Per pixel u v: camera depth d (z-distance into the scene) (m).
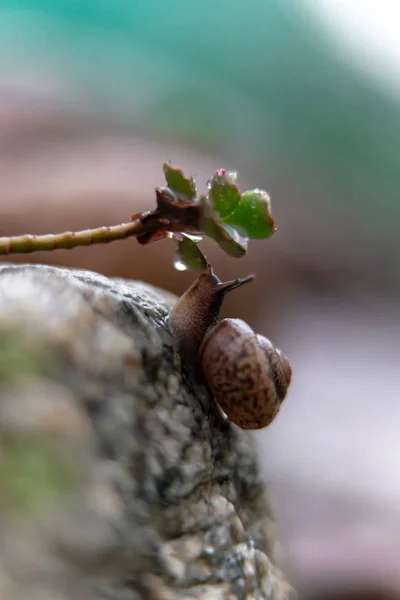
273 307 0.73
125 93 1.12
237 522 0.19
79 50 1.20
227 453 0.20
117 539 0.17
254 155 1.22
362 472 0.50
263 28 1.36
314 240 1.07
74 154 0.75
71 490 0.16
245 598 0.18
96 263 0.52
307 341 0.85
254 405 0.19
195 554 0.18
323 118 1.40
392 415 0.66
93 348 0.18
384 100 1.42
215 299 0.19
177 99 1.15
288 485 0.46
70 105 0.97
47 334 0.17
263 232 0.19
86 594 0.16
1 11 1.21
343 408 0.67
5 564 0.16
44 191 0.57
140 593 0.17
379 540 0.37
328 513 0.41
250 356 0.19
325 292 1.03
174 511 0.18
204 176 0.77
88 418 0.17
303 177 1.29
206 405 0.19
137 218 0.19
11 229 0.55
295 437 0.58
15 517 0.16
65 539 0.16
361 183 1.34
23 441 0.16
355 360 0.83
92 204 0.56
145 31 1.31
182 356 0.19
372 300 1.09
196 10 1.32
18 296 0.17
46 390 0.17
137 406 0.18
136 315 0.18
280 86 1.39
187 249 0.19
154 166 0.72
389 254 1.23
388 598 0.33
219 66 1.35
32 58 1.10
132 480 0.17
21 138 0.82
